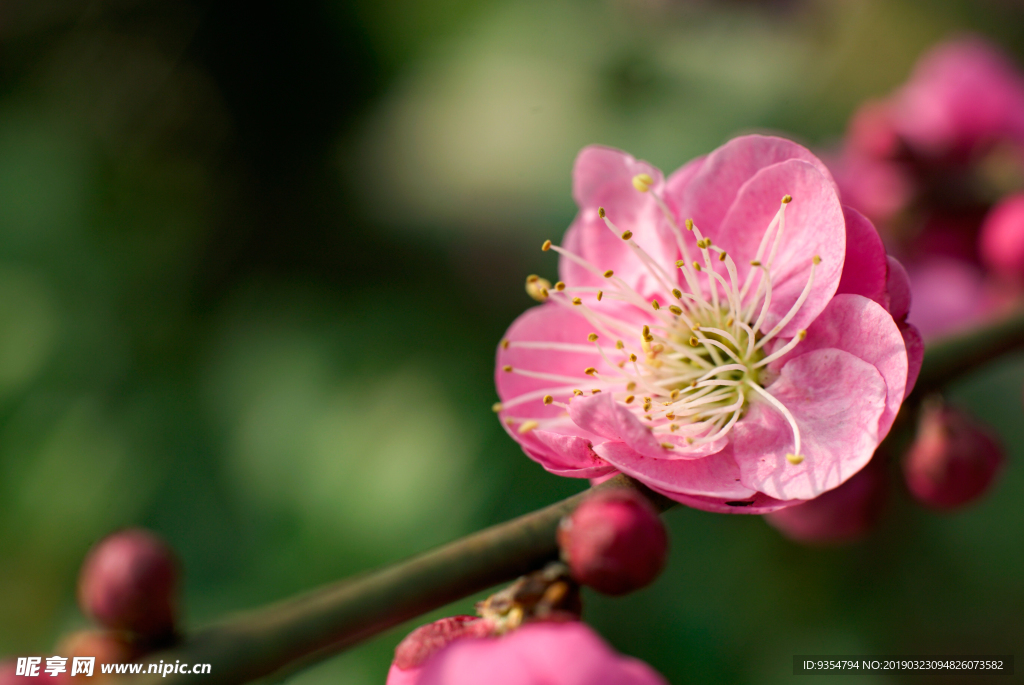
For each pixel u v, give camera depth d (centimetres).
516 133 37
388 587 18
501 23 39
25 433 29
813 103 37
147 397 33
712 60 37
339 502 26
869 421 19
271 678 18
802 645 28
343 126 41
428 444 27
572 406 19
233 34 41
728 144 19
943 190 24
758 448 19
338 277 38
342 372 32
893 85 37
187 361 35
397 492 26
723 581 28
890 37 38
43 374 32
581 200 20
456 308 34
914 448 21
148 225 39
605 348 20
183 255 39
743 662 27
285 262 39
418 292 35
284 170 41
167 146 41
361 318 34
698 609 27
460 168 37
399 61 41
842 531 21
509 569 18
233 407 32
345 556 25
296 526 26
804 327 19
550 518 18
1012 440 31
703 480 19
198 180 41
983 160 24
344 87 41
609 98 37
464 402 30
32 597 25
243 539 27
